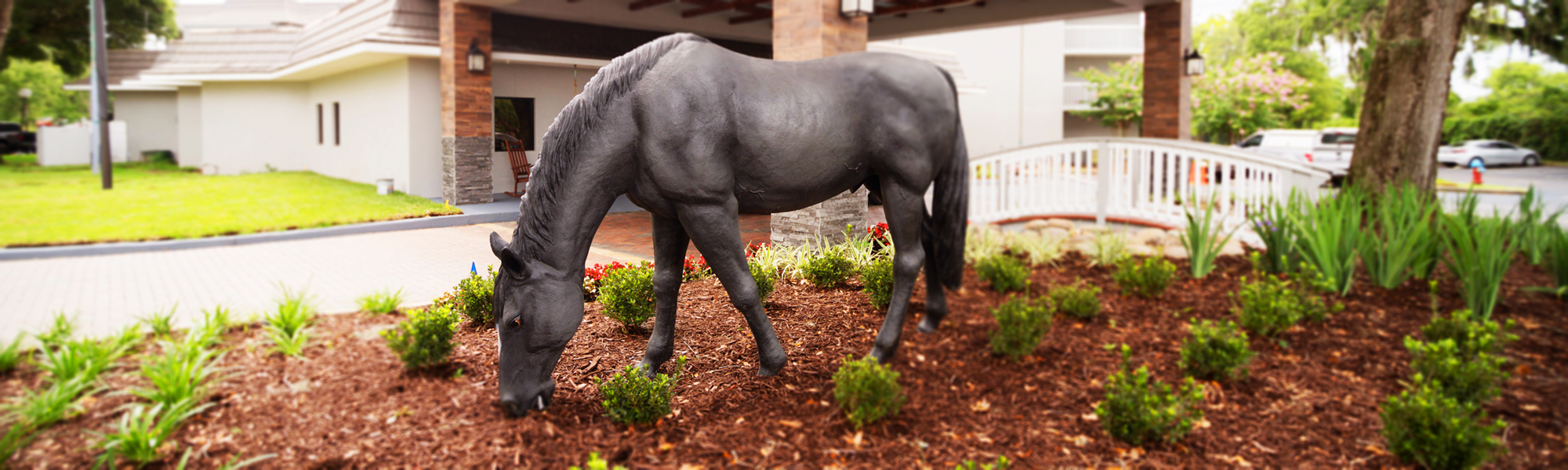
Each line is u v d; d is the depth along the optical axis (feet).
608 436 9.67
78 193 36.50
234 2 72.33
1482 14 38.32
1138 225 28.84
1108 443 9.46
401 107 40.52
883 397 9.73
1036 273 19.25
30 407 9.73
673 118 9.81
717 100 10.04
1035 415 10.24
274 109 58.34
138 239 24.84
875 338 13.57
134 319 14.99
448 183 36.94
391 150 42.14
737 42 46.03
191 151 61.98
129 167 58.80
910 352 12.71
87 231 25.75
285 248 24.32
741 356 12.65
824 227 21.80
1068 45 98.17
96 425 9.73
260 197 35.88
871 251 19.92
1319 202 18.81
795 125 10.48
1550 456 9.37
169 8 59.62
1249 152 25.52
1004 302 15.87
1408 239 17.02
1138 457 9.11
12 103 56.59
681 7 42.11
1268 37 110.01
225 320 14.23
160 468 8.86
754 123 10.26
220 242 25.17
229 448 9.32
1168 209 28.02
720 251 10.54
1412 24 25.20
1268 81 84.33
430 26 39.19
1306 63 104.37
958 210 12.67
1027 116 91.91
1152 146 28.17
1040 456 9.10
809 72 11.13
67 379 10.92
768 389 11.17
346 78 49.19
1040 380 11.44
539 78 38.32
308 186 42.68
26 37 37.88
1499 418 9.99
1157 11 39.86
